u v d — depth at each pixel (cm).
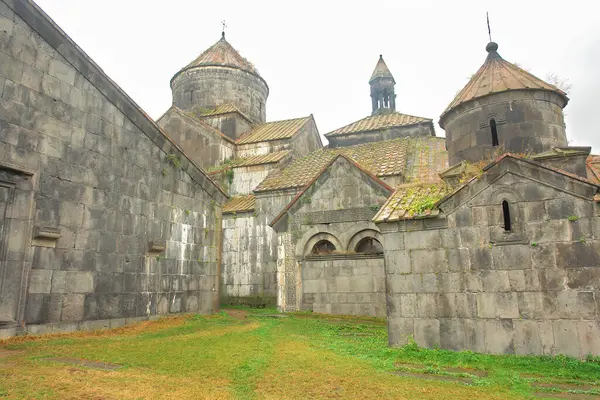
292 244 2000
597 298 870
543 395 656
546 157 1121
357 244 1884
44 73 1212
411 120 3123
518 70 1334
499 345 930
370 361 880
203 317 1648
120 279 1391
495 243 968
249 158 3025
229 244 2478
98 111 1370
